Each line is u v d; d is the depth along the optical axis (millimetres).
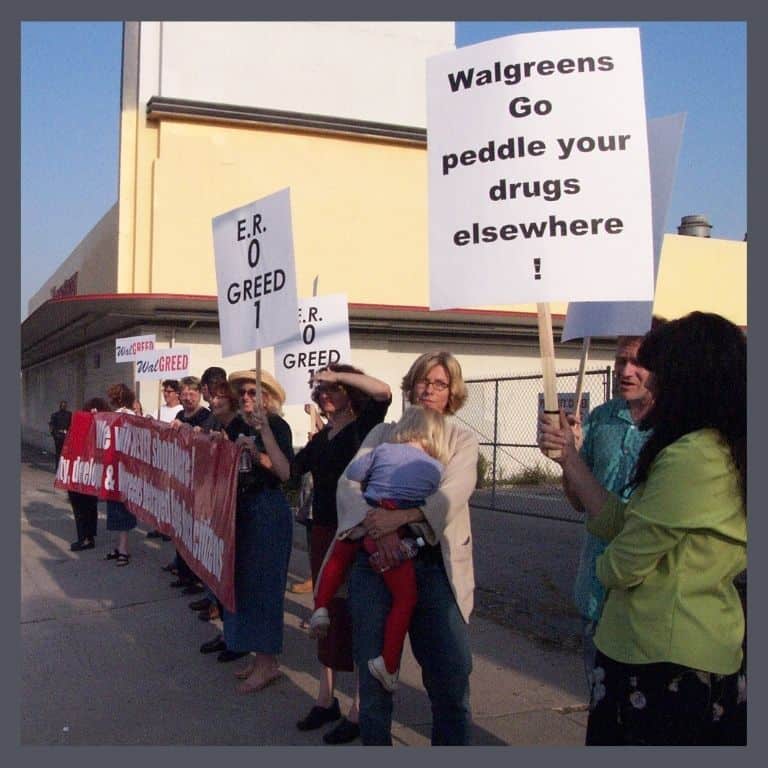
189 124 18531
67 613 7672
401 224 20172
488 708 5273
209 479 6391
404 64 20312
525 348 21172
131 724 5094
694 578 2744
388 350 20000
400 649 3797
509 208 3412
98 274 23281
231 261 5609
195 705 5410
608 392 10133
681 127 3746
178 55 18531
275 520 5590
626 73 3365
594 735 2977
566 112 3373
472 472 4004
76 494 10656
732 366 2777
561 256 3346
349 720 4820
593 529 3174
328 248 19562
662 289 21875
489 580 8562
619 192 3336
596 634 2998
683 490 2699
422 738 4832
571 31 3387
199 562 6691
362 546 4020
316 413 7512
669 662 2736
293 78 19359
